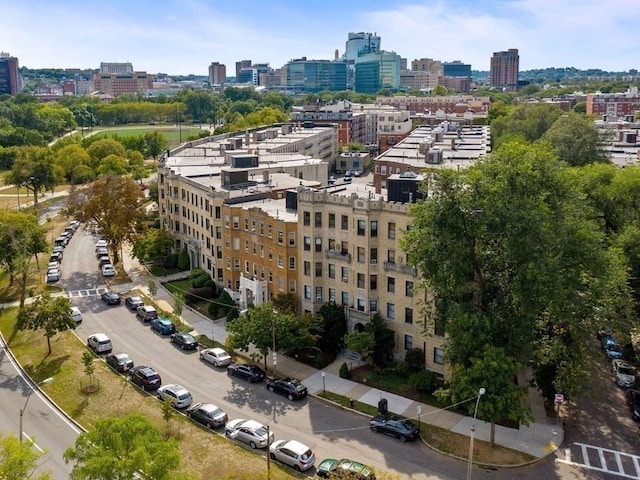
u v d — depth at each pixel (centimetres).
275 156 13162
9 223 9825
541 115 15125
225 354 6806
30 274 9562
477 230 5328
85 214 10269
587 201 6825
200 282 8950
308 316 6762
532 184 5350
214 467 4844
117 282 9719
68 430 5516
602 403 5875
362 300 6888
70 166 17650
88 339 7312
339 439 5262
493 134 15588
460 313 5166
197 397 6050
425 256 5447
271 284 7888
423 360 6400
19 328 7069
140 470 3697
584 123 11031
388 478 3969
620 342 7000
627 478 4706
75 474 3559
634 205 7238
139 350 7188
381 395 6028
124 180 10581
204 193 9244
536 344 5547
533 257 5066
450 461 4928
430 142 12875
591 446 5153
